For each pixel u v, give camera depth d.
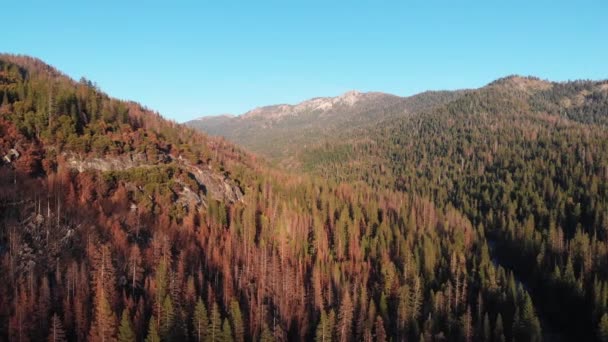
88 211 118.62
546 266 149.00
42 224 108.50
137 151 153.62
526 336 110.44
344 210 162.25
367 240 153.62
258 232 148.12
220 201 156.00
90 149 142.50
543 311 137.88
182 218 139.38
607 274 135.62
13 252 98.94
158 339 85.75
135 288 105.31
